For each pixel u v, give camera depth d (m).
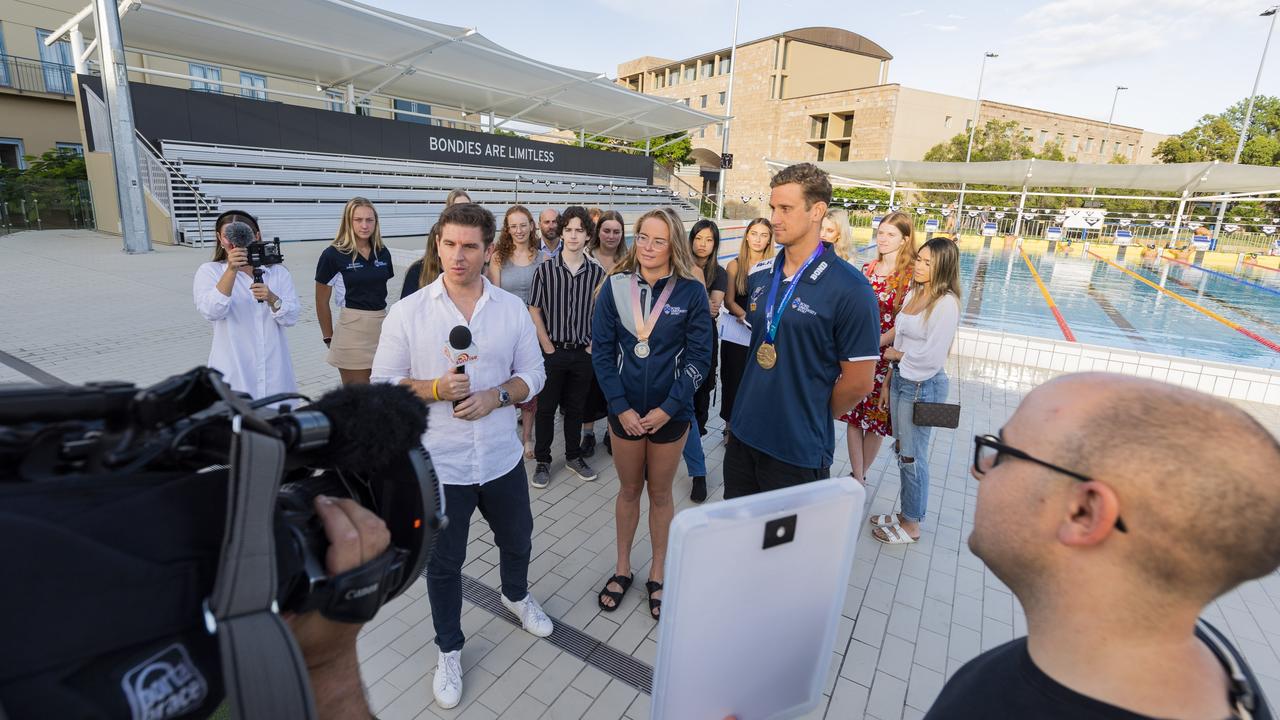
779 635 1.16
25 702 0.45
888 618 3.01
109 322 7.51
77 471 0.55
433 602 2.41
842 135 46.22
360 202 4.15
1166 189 18.55
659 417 2.79
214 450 0.64
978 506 0.85
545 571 3.27
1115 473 0.68
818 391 2.54
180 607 0.53
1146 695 0.69
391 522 0.85
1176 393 0.71
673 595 1.00
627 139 30.52
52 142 22.16
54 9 21.48
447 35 15.23
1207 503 0.63
